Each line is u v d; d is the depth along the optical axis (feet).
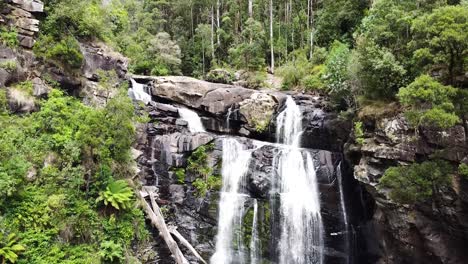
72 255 47.44
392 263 63.52
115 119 56.29
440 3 56.34
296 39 140.77
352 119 69.77
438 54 46.09
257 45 131.23
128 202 54.95
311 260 70.79
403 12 59.00
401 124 55.67
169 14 166.09
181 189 72.23
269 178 72.79
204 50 148.46
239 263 69.77
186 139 75.05
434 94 42.34
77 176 52.19
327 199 73.20
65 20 69.56
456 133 49.90
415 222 54.49
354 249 71.26
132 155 64.90
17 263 42.73
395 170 49.14
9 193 44.14
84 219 50.72
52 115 57.36
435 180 47.62
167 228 62.80
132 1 161.68
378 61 56.13
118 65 80.53
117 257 51.21
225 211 71.82
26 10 63.10
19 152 49.70
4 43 58.18
